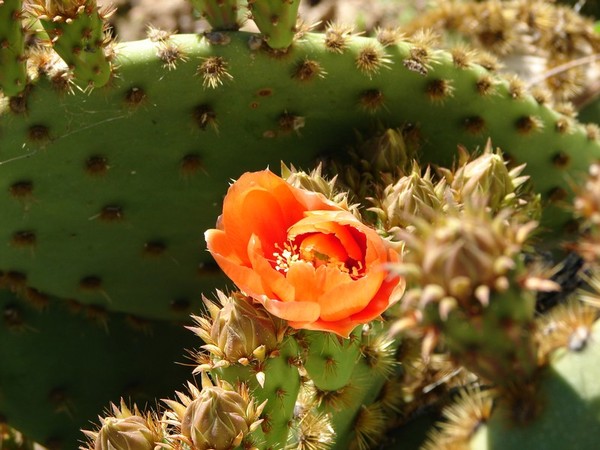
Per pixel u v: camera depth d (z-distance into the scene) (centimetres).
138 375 54
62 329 54
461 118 47
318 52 45
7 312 54
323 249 38
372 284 36
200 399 36
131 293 53
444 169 44
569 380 32
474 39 62
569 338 33
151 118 46
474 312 30
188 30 67
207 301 39
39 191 47
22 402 53
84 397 54
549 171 49
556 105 53
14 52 43
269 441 39
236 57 44
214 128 46
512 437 33
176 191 48
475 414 34
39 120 45
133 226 50
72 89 44
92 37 43
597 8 68
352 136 48
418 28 63
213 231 38
